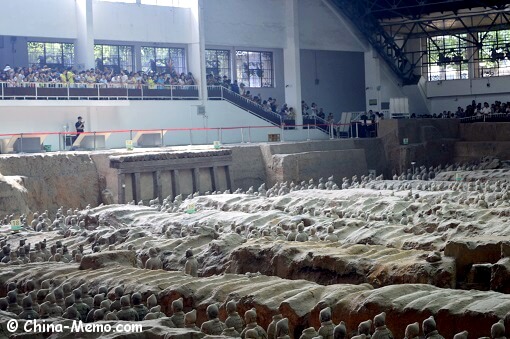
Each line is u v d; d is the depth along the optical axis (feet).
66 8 160.97
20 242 82.38
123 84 157.58
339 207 105.29
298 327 50.21
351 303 50.01
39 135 136.05
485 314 44.86
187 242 79.87
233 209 113.70
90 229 102.17
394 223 90.74
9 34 153.69
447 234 77.77
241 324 48.03
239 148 155.94
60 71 155.53
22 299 54.13
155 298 53.42
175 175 138.10
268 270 70.28
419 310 47.11
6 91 141.08
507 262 58.70
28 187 124.16
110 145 154.40
